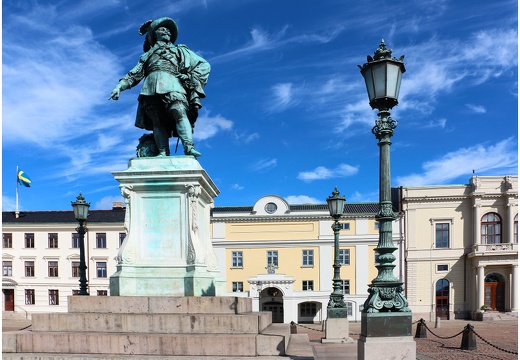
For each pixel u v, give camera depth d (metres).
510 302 36.69
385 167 6.16
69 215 43.41
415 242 39.78
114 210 43.69
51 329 6.88
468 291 38.59
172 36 9.48
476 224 38.72
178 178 7.98
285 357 6.16
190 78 8.99
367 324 5.67
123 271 7.73
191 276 7.59
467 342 15.03
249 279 36.91
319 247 39.66
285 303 36.56
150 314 6.92
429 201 40.03
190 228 7.89
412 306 39.06
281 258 40.00
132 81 8.95
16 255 41.19
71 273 40.84
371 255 38.94
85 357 6.15
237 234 40.72
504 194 38.56
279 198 40.62
